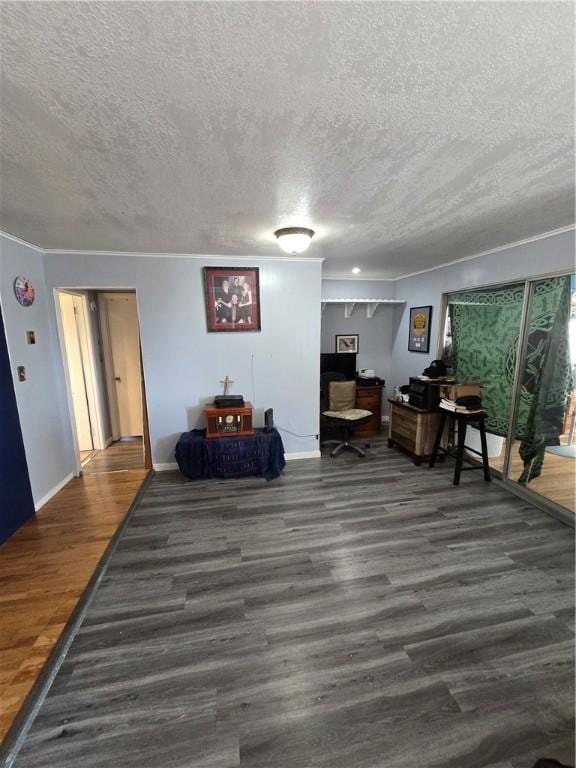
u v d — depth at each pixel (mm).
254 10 762
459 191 1826
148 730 1292
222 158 1449
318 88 1025
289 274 3674
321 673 1497
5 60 891
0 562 2248
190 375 3645
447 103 1097
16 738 1264
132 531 2582
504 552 2291
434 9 767
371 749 1226
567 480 2768
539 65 929
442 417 3578
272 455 3502
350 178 1652
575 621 1752
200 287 3506
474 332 3658
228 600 1909
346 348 5328
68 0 722
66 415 3453
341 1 742
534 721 1305
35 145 1327
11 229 2473
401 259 3785
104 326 4637
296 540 2447
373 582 2031
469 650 1596
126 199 1901
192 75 963
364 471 3646
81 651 1608
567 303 2643
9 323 2650
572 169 1582
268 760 1197
